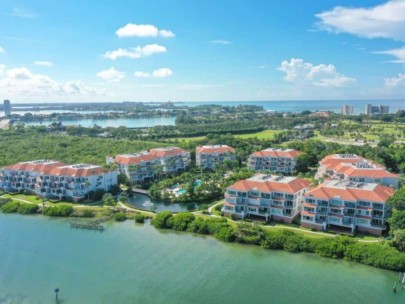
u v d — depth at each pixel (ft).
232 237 322.14
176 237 335.06
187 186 447.83
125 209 409.90
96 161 579.07
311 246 297.33
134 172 526.16
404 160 548.72
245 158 651.66
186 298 237.04
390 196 329.52
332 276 260.42
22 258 296.10
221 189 452.76
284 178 397.80
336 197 331.98
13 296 242.58
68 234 345.72
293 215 356.59
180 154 606.96
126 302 234.17
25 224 373.61
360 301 230.68
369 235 319.06
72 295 242.58
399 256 265.34
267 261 284.82
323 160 533.14
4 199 441.68
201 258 291.38
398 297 234.79
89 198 451.94
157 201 447.01
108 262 286.87
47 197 463.42
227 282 255.29
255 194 367.86
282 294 239.50
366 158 558.97
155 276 264.72
